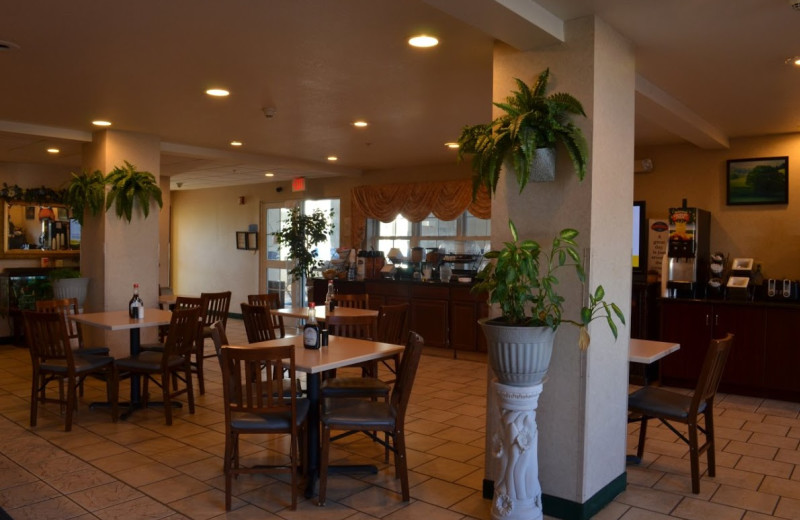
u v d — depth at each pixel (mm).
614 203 3416
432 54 3934
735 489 3715
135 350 5270
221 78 4535
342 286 8906
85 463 4008
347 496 3529
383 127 6363
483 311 7488
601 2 3010
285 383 4059
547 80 3297
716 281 6379
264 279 11938
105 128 6512
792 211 6309
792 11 3109
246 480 3760
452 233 9172
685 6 3057
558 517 3246
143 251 6832
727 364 6125
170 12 3238
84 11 3238
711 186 6766
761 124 5887
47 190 8953
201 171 9961
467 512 3326
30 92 4977
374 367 4828
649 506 3443
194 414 5148
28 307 8320
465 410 5391
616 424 3547
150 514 3266
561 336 3238
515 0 2871
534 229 3328
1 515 3205
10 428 4746
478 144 3205
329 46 3785
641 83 4320
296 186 10742
